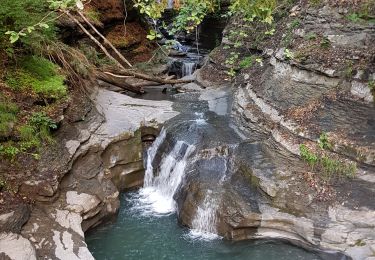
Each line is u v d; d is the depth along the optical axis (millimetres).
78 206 8664
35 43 10352
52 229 7879
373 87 9430
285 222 8430
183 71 17656
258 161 9562
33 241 7480
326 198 8438
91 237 8992
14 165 8586
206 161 10031
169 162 10766
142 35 18062
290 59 11234
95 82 12961
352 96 9789
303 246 8312
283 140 9781
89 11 15039
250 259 8258
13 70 10102
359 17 10508
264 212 8547
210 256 8422
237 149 10078
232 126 11477
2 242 7160
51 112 9836
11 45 10031
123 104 12617
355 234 7832
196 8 8906
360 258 7492
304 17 12094
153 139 11789
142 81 15562
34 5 10023
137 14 18203
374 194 8289
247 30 15672
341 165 8758
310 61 10648
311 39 11188
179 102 13453
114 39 16609
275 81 11547
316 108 10031
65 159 9227
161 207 10227
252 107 11461
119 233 9180
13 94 9570
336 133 9250
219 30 21000
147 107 12703
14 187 8266
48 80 10430
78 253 7426
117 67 13797
